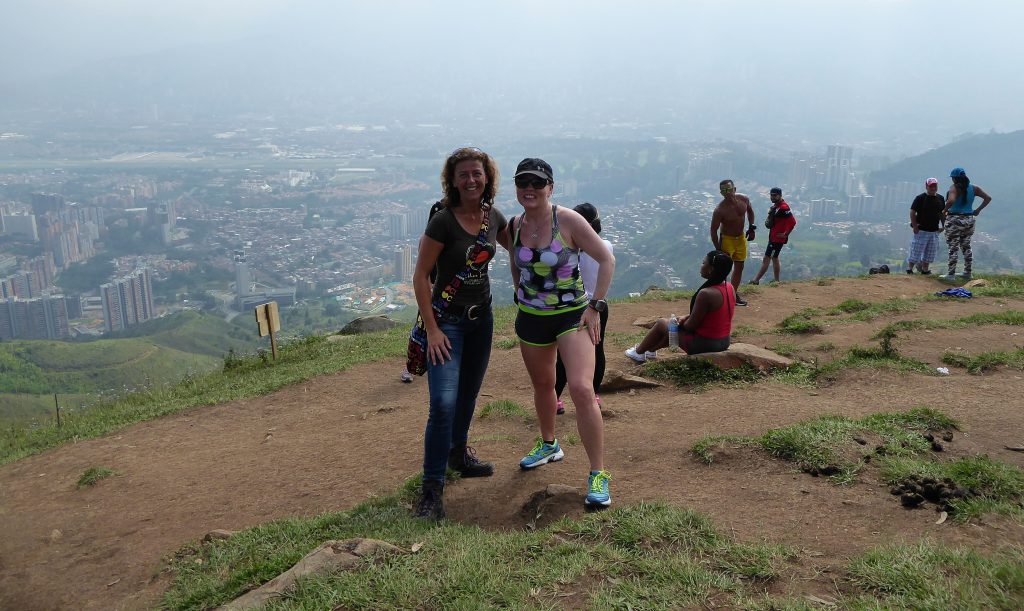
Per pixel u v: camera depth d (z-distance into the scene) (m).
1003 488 3.27
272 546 3.67
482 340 4.07
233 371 10.41
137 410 8.31
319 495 4.65
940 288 11.74
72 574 3.98
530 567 2.88
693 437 4.60
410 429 5.95
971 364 6.09
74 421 8.65
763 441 4.09
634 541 3.03
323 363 9.61
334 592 2.78
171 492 5.19
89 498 5.30
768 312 10.20
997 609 2.24
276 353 10.99
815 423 4.27
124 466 5.99
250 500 4.78
